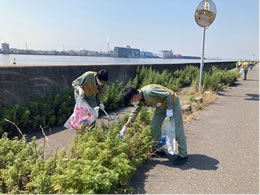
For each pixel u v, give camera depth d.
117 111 7.43
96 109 4.80
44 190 2.58
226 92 10.42
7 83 5.63
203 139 4.75
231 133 5.11
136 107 3.79
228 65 31.30
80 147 3.45
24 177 3.08
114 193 2.91
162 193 2.95
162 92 3.53
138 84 10.38
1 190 2.85
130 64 10.79
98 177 2.59
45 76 6.63
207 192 2.99
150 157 3.95
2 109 5.30
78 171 2.78
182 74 13.88
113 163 3.04
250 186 3.13
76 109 4.51
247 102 8.29
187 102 7.63
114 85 9.06
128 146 3.55
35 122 5.39
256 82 14.72
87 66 8.12
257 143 4.56
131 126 4.51
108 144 3.31
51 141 4.85
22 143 3.66
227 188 3.07
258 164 3.73
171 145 3.75
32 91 6.29
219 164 3.72
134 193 2.94
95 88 4.65
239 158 3.93
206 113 6.73
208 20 9.08
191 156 4.00
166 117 3.79
